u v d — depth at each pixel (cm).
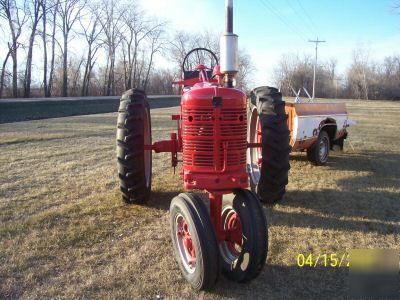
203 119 347
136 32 5466
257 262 324
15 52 3559
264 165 475
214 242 316
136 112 487
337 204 551
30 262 372
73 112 2289
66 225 461
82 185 632
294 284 342
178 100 4312
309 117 739
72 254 390
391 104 4859
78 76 5025
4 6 3441
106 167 764
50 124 1577
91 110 2483
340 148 898
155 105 3506
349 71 7488
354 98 7381
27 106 2238
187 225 327
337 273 361
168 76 6575
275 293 328
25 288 330
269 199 505
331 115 810
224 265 353
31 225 458
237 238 354
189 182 353
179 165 798
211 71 551
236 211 350
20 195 574
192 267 340
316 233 448
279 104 471
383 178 704
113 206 525
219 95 347
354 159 884
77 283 338
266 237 329
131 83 5697
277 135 464
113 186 629
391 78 7300
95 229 450
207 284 319
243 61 5838
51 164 787
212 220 354
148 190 518
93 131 1348
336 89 7525
